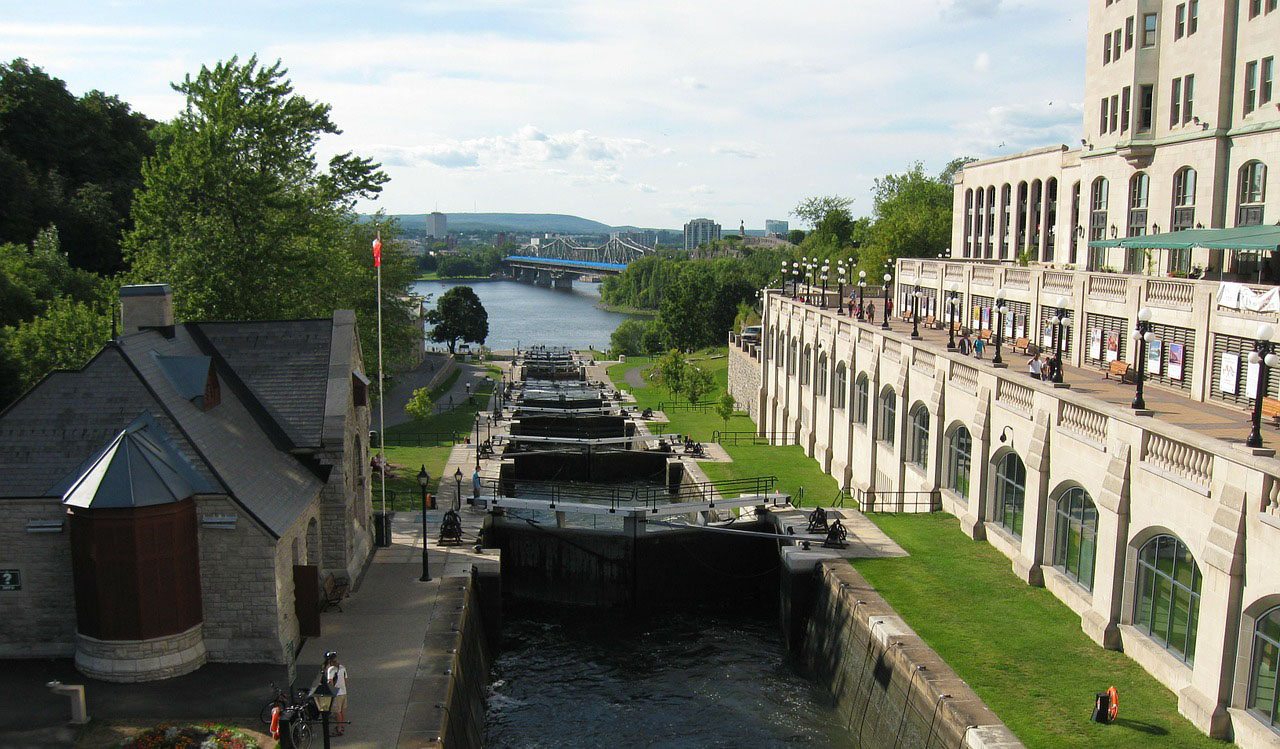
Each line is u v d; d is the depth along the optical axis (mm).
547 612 44094
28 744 21875
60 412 27172
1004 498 38031
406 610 31797
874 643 29625
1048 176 69375
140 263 49000
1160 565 26625
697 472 58812
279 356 34094
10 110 83938
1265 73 39344
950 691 25000
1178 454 25516
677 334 143500
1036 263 69625
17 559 25984
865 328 53062
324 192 57750
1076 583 31531
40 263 62812
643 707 33031
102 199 84000
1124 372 39406
